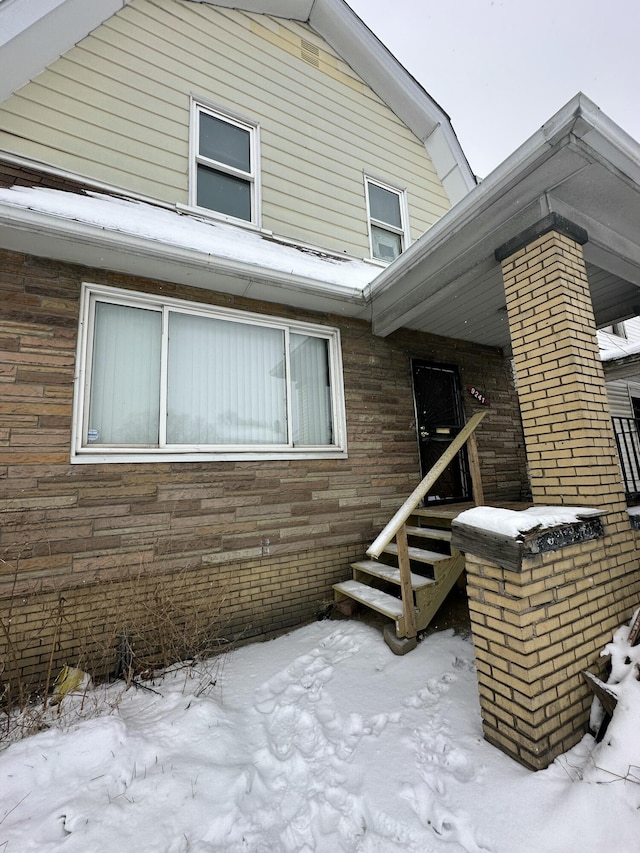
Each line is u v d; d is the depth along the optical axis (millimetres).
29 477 3354
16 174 3850
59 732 2596
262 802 2193
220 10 5594
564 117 2635
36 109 4180
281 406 4730
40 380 3502
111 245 3525
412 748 2395
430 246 3854
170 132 4906
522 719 2227
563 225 3111
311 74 6238
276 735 2703
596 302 5059
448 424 5969
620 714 2178
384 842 1896
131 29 4863
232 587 4055
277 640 4039
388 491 5133
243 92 5547
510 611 2322
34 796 2182
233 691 3205
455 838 1886
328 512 4668
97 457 3605
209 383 4348
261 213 5332
